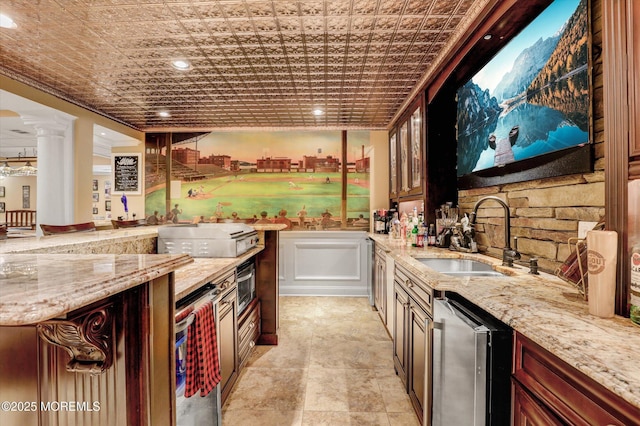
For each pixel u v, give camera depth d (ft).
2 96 9.02
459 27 6.56
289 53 7.70
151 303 2.79
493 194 6.95
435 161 9.03
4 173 23.15
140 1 5.73
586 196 4.33
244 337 7.66
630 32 2.96
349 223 14.65
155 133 14.82
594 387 2.17
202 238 6.78
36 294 1.88
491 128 6.59
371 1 5.75
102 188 30.58
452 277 4.76
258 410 6.20
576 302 3.42
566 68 4.46
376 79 9.19
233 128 14.44
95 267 2.63
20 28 6.62
